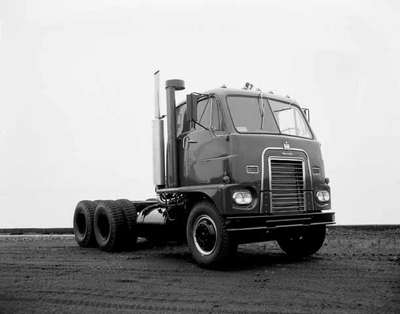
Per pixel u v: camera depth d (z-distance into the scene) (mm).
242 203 6277
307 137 7488
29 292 5277
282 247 7871
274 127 7117
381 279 5516
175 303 4641
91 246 9906
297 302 4531
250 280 5688
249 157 6441
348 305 4367
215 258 6383
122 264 7273
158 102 7996
